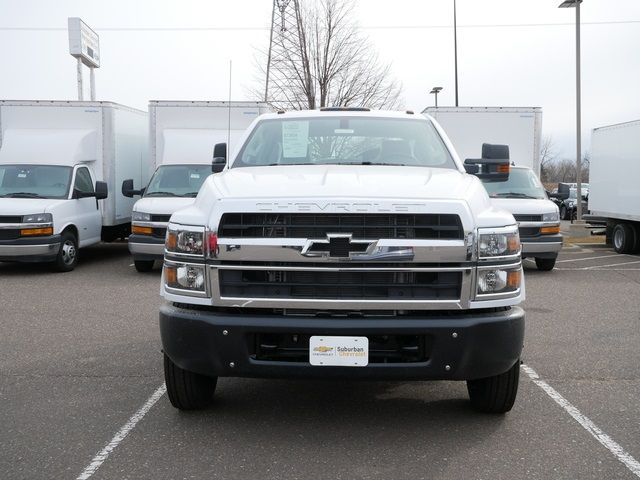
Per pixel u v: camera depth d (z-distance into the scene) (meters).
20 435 4.40
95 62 26.33
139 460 3.99
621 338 7.29
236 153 5.68
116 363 6.21
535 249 12.23
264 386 5.49
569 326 7.90
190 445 4.23
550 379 5.74
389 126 5.86
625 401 5.14
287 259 3.94
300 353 4.07
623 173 16.28
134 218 12.12
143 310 8.81
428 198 4.04
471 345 3.96
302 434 4.42
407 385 5.54
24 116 14.03
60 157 13.31
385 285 3.98
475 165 5.73
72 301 9.48
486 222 4.06
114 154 14.32
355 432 4.46
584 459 4.03
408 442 4.29
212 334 4.00
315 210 3.94
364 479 3.74
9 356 6.47
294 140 5.70
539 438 4.36
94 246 17.70
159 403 5.06
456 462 3.98
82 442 4.28
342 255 3.91
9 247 11.78
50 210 12.06
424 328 3.93
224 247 3.98
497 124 14.55
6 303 9.34
